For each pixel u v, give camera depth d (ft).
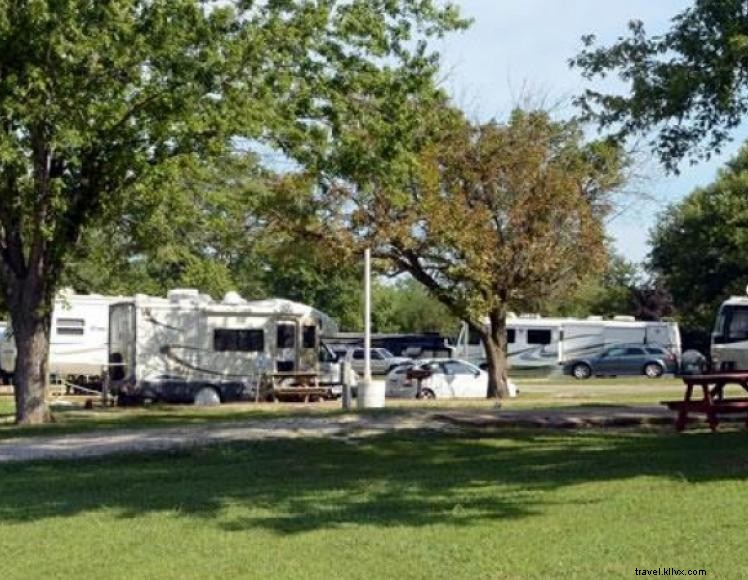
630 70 48.42
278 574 26.66
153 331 106.52
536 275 108.78
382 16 71.05
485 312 106.83
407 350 193.26
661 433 58.65
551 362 181.16
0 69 64.13
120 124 66.74
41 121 65.16
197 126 64.64
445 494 38.11
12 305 75.36
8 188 70.59
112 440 60.75
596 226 107.96
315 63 69.67
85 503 39.11
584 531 30.09
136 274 144.56
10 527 34.53
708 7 45.11
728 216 208.33
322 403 104.99
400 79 71.36
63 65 63.98
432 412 72.28
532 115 107.34
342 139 69.97
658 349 172.24
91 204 73.36
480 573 25.88
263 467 48.73
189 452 55.06
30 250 75.10
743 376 58.59
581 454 49.42
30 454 55.36
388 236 103.45
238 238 102.94
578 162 105.40
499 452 51.85
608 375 171.42
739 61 44.32
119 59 64.08
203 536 31.71
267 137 69.21
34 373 75.05
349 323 248.93
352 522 33.06
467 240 103.71
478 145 105.70
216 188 83.25
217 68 65.26
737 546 27.37
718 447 49.73
